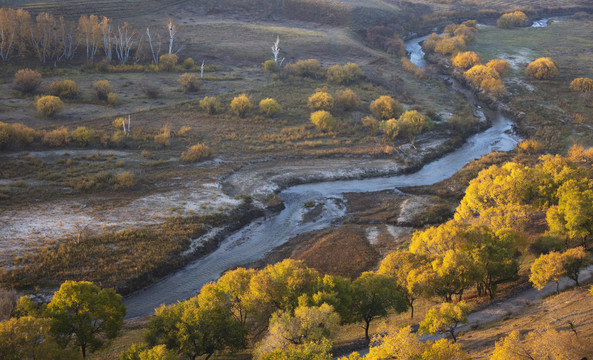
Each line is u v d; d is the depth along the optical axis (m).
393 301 39.41
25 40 125.75
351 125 107.00
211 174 81.44
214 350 36.97
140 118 100.62
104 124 94.69
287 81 132.38
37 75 105.25
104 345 39.34
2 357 28.14
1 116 91.31
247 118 106.62
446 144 101.19
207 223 67.19
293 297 38.34
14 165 74.50
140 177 75.94
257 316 39.44
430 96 130.25
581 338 26.61
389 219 71.75
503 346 26.66
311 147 95.75
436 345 26.69
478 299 44.91
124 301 52.19
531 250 51.19
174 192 74.06
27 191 68.12
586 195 49.78
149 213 67.06
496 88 126.56
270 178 82.69
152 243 60.31
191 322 35.38
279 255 62.03
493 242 45.22
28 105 98.56
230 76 132.12
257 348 33.91
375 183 85.25
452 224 47.22
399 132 102.44
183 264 59.22
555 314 35.62
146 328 45.50
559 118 112.38
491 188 58.09
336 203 77.06
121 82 119.81
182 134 94.50
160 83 122.25
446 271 39.50
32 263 53.25
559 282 44.00
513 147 101.19
